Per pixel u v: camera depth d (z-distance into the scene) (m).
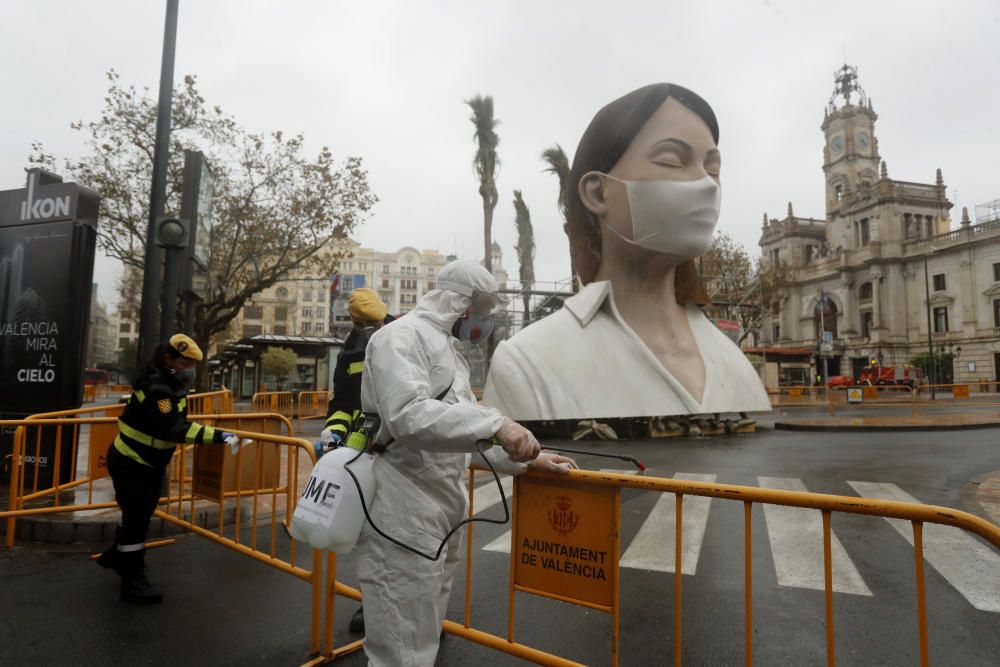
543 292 26.98
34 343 6.95
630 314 12.93
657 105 12.00
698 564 4.58
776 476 8.30
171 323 6.83
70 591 4.00
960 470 8.77
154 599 3.81
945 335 51.91
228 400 12.33
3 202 7.37
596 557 2.42
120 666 3.00
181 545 5.03
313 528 2.18
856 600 3.86
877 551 4.88
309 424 17.84
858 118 62.53
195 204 7.28
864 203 58.47
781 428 15.21
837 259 60.25
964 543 5.07
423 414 1.97
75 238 7.01
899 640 3.29
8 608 3.71
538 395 11.84
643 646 3.23
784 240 70.81
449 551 2.45
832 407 20.70
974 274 50.38
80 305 7.02
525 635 3.37
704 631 3.41
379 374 2.11
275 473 5.92
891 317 55.50
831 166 64.00
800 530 5.48
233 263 20.77
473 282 2.31
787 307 65.88
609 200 12.46
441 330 2.29
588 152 12.89
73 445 6.66
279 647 3.22
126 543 3.79
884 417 18.22
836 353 58.53
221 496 4.49
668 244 11.95
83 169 17.41
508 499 6.82
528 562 2.62
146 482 3.80
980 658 3.09
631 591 4.04
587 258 13.45
